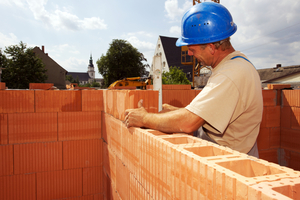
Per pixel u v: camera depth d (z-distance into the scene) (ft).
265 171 2.23
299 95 12.54
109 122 6.84
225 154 2.73
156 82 6.25
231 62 3.66
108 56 121.60
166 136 3.46
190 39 4.06
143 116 4.11
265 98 13.57
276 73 100.07
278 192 1.67
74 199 8.18
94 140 8.29
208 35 3.88
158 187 3.16
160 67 6.39
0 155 7.39
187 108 3.48
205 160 2.28
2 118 7.36
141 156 3.83
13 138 7.50
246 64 3.65
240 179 1.80
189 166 2.42
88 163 8.27
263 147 13.73
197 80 53.26
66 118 7.98
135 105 4.76
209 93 3.40
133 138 4.28
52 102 7.82
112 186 6.45
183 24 4.19
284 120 13.70
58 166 7.97
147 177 3.55
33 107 7.64
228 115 3.34
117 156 5.72
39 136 7.74
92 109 8.23
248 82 3.52
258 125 4.04
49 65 107.65
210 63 4.26
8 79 83.46
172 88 13.01
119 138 5.49
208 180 2.12
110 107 6.73
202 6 4.00
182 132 3.63
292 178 1.83
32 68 88.02
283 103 13.70
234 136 3.93
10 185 7.53
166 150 2.93
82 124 8.15
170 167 2.82
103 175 8.22
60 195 8.04
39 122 7.72
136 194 4.13
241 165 2.38
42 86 14.92
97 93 8.24
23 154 7.61
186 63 86.12
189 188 2.42
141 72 128.57
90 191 8.32
